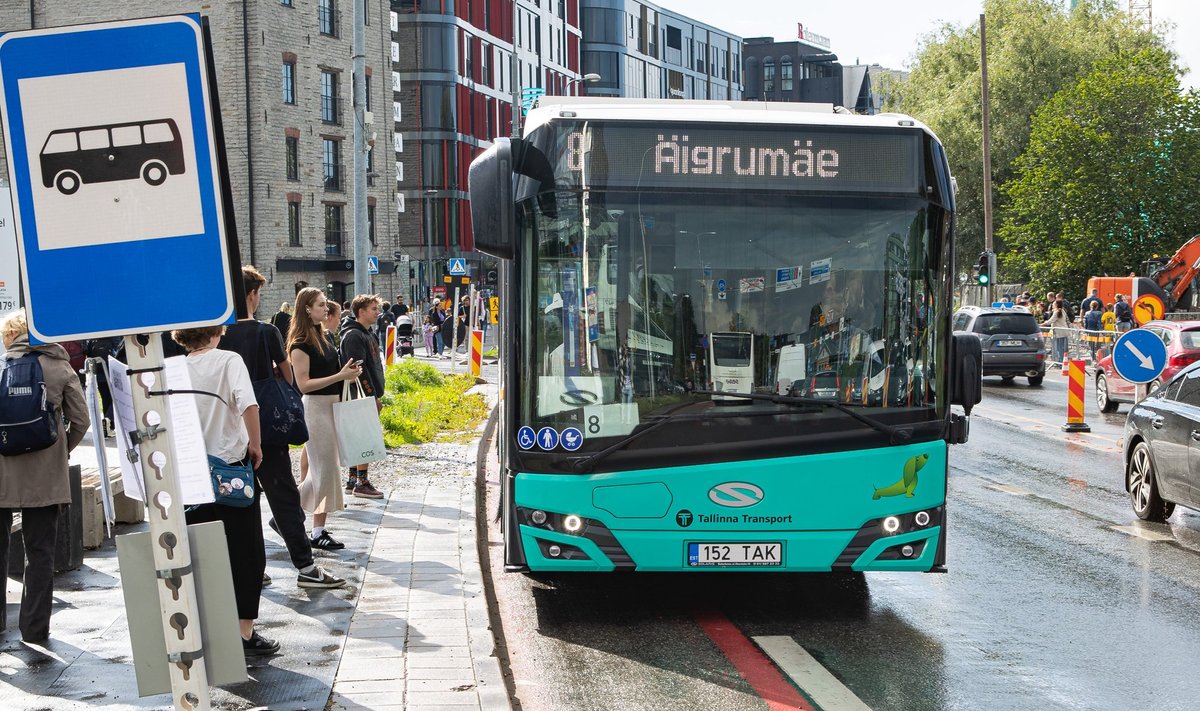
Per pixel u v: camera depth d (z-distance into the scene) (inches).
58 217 157.2
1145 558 401.7
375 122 2086.6
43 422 258.8
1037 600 342.0
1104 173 1884.8
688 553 297.6
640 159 303.7
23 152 157.1
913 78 2293.3
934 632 306.5
